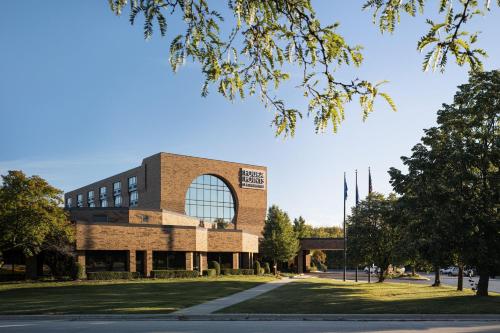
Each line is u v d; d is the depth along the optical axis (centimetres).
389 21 409
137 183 6825
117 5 413
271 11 446
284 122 518
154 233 4416
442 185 2688
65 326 1647
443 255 2619
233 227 6962
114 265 4253
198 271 4744
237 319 1867
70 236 3644
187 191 6600
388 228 4500
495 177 2619
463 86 2841
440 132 2953
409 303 2297
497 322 1723
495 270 2622
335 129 503
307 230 8656
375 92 459
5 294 2942
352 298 2595
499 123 2770
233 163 7044
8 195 3209
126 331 1502
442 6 362
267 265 5956
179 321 1802
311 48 459
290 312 1961
